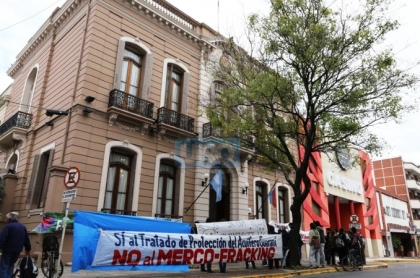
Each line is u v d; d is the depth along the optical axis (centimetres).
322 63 1064
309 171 2209
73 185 777
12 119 1553
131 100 1311
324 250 1375
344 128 1124
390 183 4497
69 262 1019
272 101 1169
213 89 1662
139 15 1453
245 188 1688
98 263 738
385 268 1453
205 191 1505
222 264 984
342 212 2814
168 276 844
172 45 1568
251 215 1709
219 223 1084
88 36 1282
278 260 1155
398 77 1050
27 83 1739
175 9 1620
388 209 3484
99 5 1319
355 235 1330
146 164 1329
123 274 870
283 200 2020
